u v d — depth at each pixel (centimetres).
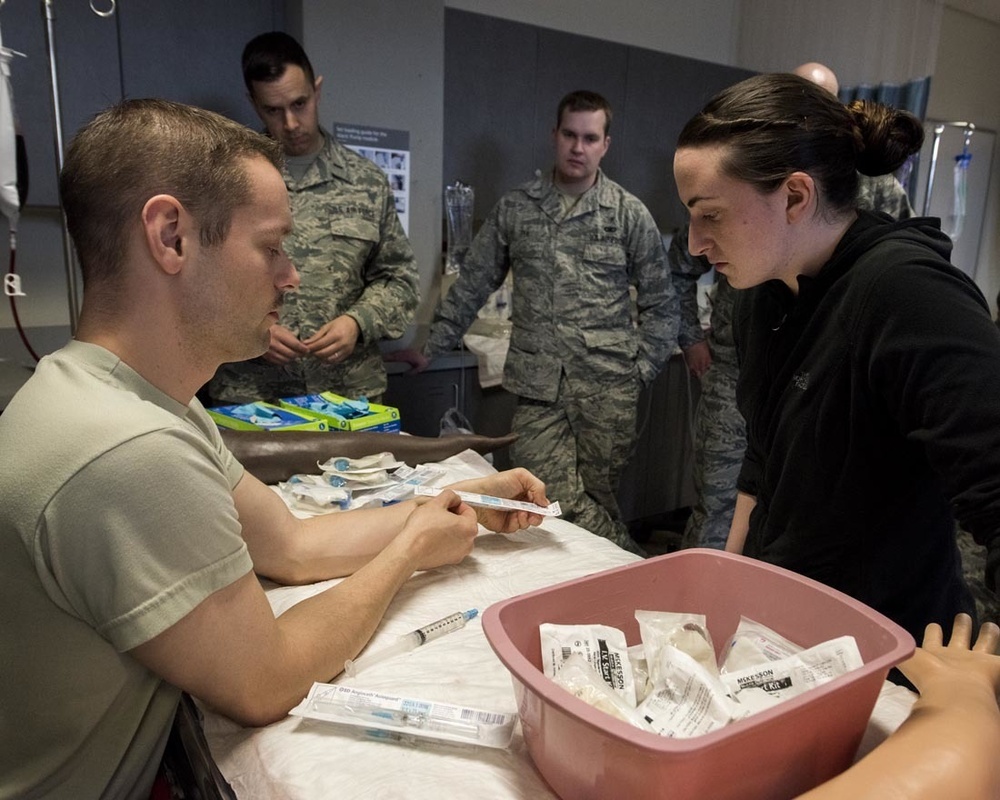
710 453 281
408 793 65
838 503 99
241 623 71
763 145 89
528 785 66
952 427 77
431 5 277
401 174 284
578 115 249
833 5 375
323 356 211
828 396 94
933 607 103
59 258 262
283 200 78
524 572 112
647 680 71
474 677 84
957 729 58
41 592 67
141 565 65
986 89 515
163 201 69
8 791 72
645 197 374
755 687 67
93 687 71
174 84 241
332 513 119
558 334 266
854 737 64
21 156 178
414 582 108
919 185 411
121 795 76
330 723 75
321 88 259
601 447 274
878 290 87
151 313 73
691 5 423
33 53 215
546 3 364
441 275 311
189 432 72
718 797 57
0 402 163
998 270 565
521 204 267
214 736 76
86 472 64
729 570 86
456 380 295
